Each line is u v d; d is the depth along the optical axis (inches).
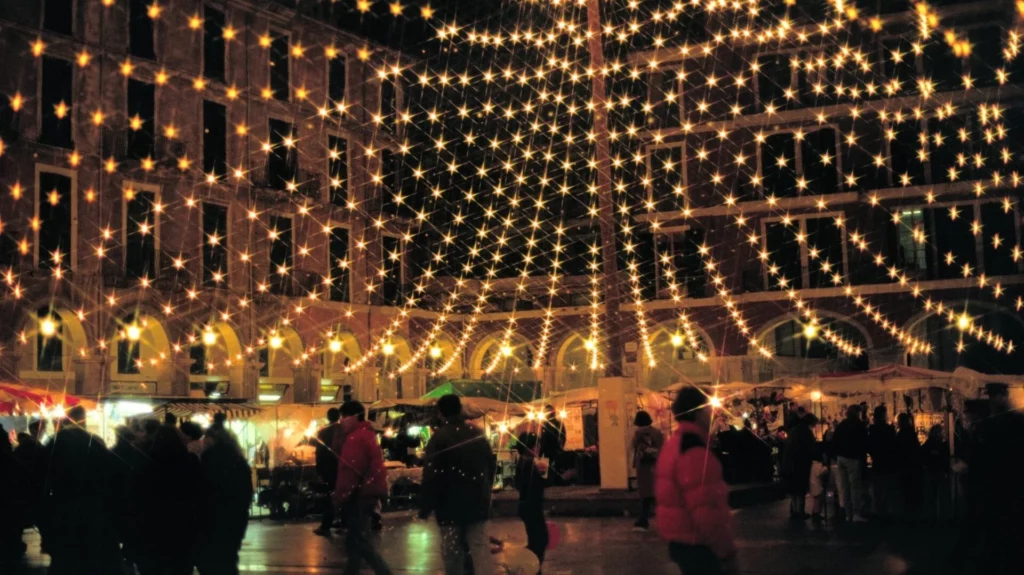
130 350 1249.4
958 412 837.8
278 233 1419.8
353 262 1503.4
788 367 1411.2
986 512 287.3
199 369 1318.9
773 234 1467.8
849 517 605.3
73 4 1211.2
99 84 1227.2
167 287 1263.5
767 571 399.5
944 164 1422.2
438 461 323.6
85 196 1206.3
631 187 1518.2
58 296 1159.6
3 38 1140.5
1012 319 1379.2
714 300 1460.4
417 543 558.3
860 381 893.8
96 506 351.6
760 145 1475.1
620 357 717.3
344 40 1510.8
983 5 1376.7
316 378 1406.3
